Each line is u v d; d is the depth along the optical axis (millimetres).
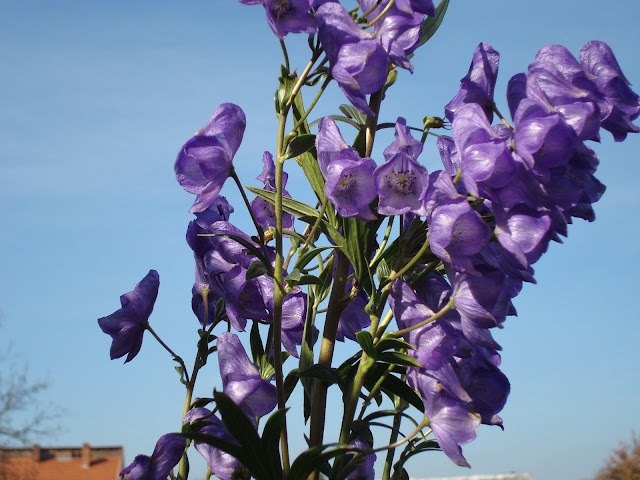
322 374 351
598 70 343
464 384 340
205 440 317
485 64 353
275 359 338
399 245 354
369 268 357
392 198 327
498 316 327
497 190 314
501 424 338
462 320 326
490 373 342
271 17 327
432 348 330
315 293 398
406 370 351
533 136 306
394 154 343
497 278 320
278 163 342
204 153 334
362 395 368
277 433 316
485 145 312
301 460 318
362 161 327
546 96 321
